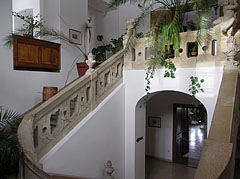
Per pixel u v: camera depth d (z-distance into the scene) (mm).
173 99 7430
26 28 4770
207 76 3467
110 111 3988
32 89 4422
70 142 3008
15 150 2107
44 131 3010
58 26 5375
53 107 2838
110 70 4102
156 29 3857
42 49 4301
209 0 3588
